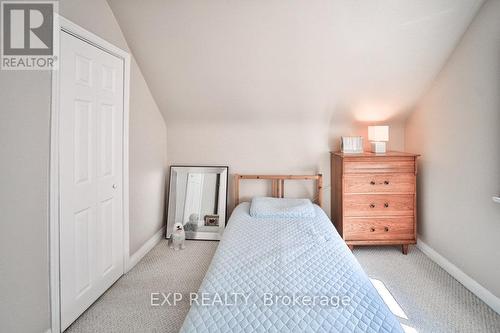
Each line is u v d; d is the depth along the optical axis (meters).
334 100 3.17
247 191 3.63
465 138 2.36
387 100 3.13
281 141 3.55
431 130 2.88
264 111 3.36
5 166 1.43
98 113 2.17
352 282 1.63
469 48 2.31
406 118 3.38
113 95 2.36
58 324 1.78
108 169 2.31
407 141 3.40
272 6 2.31
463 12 2.24
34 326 1.62
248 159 3.60
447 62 2.61
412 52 2.59
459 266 2.46
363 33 2.47
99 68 2.18
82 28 1.94
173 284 2.42
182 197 3.53
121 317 1.99
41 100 1.63
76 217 1.95
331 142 3.52
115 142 2.40
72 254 1.91
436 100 2.79
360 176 2.98
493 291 2.08
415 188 2.95
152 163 3.22
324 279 1.66
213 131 3.60
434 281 2.45
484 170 2.15
